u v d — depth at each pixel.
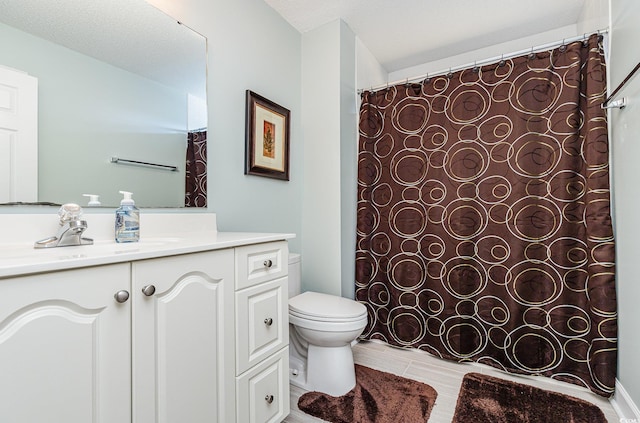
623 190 1.35
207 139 1.50
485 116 1.82
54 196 0.99
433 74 1.98
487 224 1.80
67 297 0.64
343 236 2.07
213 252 0.97
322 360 1.56
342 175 2.06
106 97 1.13
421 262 1.99
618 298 1.40
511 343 1.72
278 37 1.97
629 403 1.29
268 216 1.89
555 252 1.62
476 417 1.35
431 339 1.94
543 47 1.67
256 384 1.12
